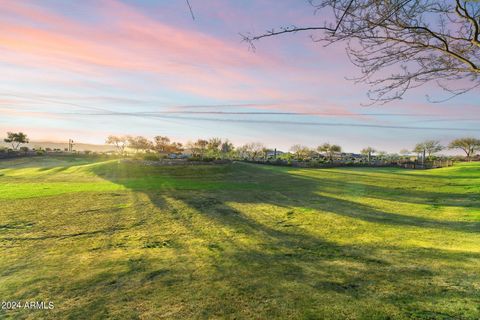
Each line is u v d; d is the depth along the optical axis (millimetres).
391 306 3678
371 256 5684
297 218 9375
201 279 4668
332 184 19219
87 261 5562
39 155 44031
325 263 5340
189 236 7328
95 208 10742
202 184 18219
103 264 5395
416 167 42812
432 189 16469
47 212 10047
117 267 5234
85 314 3676
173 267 5215
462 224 8336
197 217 9453
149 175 22359
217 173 24266
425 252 5820
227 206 11344
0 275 4918
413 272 4766
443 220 8953
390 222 8789
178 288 4348
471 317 3348
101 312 3715
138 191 14875
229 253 6000
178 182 19000
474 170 28156
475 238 6820
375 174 27453
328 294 4070
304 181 20984
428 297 3875
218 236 7332
